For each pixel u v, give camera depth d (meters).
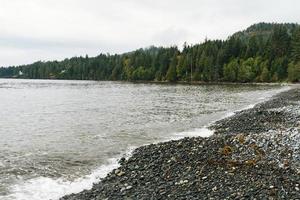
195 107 49.31
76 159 20.78
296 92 73.19
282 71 133.00
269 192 13.62
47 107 50.38
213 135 27.42
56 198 14.66
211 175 15.88
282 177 15.08
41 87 116.31
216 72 147.38
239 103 54.78
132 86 118.75
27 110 46.66
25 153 22.33
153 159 19.19
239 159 17.81
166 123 34.78
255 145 19.41
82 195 14.58
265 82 135.12
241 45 161.38
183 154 19.42
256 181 14.84
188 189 14.43
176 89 96.56
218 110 45.72
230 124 31.75
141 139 26.72
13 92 88.06
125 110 45.91
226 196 13.51
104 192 14.75
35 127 32.53
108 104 54.19
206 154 19.05
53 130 30.84
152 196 13.91
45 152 22.59
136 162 19.02
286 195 13.37
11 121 36.41
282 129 24.86
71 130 30.78
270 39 153.00
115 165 19.34
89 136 27.97
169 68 161.00
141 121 36.09
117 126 32.94
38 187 15.98
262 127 28.95
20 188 15.84
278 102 50.59
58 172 18.22
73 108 48.75
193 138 23.75
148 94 76.50
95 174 17.81
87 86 121.94
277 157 17.52
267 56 144.75
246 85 120.50
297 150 17.95
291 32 164.12
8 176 17.52
